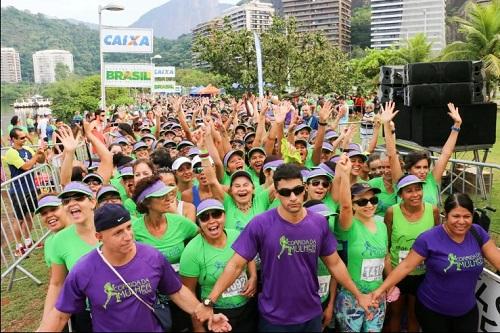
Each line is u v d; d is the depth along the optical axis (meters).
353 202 3.99
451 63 9.20
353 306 3.94
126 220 3.10
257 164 6.21
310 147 7.41
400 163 5.58
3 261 6.08
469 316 3.77
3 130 3.64
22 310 5.61
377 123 7.33
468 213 3.56
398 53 43.09
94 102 31.41
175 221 4.16
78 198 3.83
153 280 3.21
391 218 4.31
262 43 25.34
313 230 3.45
